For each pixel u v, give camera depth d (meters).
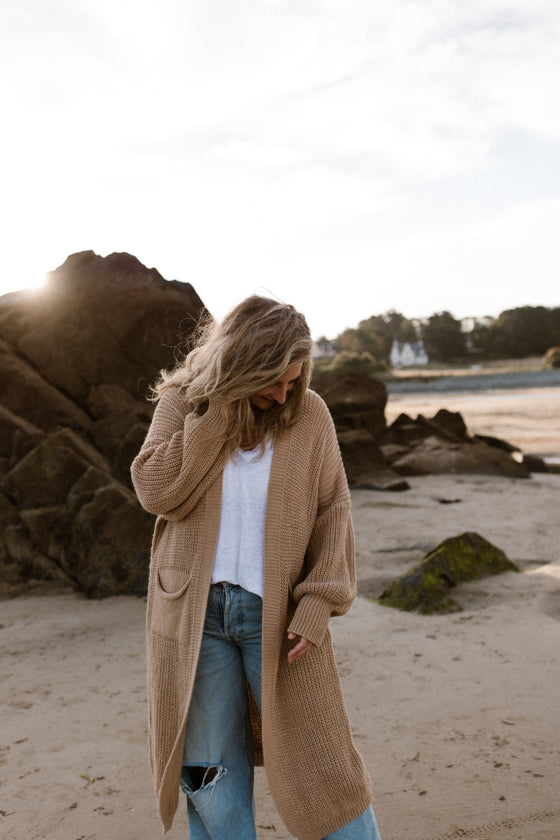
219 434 1.96
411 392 73.44
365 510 9.37
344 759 2.03
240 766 2.05
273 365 1.92
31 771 3.03
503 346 147.75
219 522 2.02
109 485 5.90
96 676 4.05
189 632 1.99
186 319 8.15
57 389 7.80
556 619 4.59
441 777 2.86
